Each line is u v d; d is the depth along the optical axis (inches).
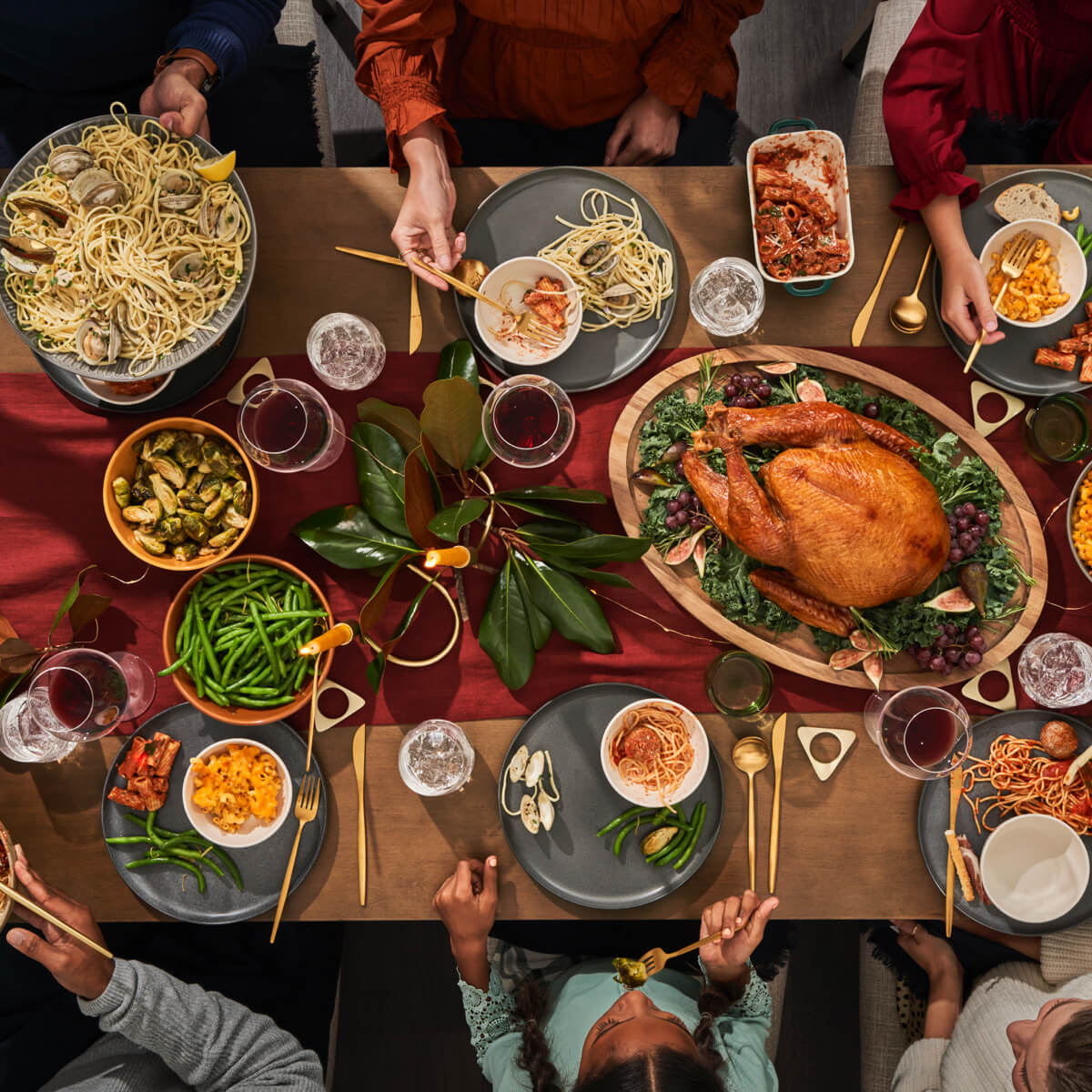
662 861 63.6
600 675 65.8
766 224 64.2
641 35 70.2
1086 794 63.6
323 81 90.5
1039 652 63.7
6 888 55.9
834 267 63.7
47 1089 66.6
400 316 66.6
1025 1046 63.2
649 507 64.6
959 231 64.2
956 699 65.6
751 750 64.7
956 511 64.0
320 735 65.1
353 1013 103.0
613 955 79.2
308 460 62.0
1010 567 64.5
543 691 65.5
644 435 64.9
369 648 65.1
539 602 62.0
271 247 66.5
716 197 66.8
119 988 61.7
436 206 63.7
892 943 82.0
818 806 65.3
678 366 65.3
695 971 78.1
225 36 67.1
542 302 62.5
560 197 66.1
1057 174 66.1
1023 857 63.5
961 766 64.1
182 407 66.0
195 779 61.5
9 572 64.9
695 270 66.9
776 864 65.1
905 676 64.6
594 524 66.0
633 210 65.6
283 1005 76.5
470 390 53.7
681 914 65.0
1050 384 65.9
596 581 65.4
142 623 65.0
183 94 64.1
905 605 63.1
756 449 64.9
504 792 64.7
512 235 66.1
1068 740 63.8
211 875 63.9
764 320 66.6
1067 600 66.1
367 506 61.6
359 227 66.7
